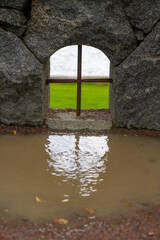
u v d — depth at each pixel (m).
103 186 2.99
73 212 2.50
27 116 4.72
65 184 3.01
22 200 2.68
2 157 3.62
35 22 4.46
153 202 2.69
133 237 2.16
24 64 4.46
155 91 4.61
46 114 5.32
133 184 3.03
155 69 4.52
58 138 4.40
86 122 4.90
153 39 4.47
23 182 3.02
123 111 4.75
